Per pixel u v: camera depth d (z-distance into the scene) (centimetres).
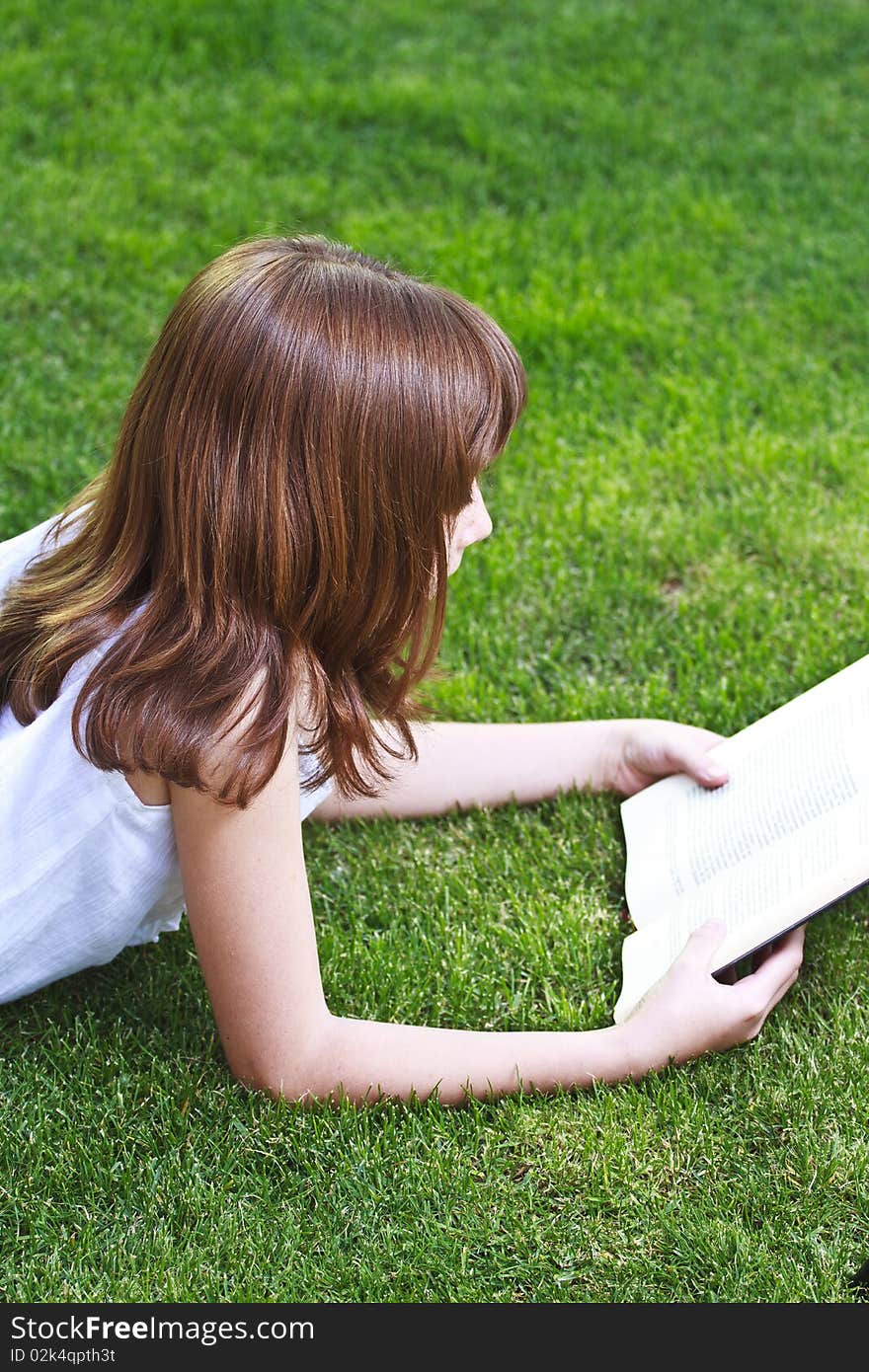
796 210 341
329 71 399
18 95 376
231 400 125
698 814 172
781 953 154
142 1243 141
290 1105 149
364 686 146
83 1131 151
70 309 305
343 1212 143
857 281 315
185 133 369
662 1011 151
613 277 319
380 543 133
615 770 189
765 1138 149
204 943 140
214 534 127
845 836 149
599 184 353
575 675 218
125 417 137
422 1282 137
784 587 232
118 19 412
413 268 317
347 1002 167
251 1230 142
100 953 158
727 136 374
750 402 279
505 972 170
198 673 128
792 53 411
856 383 281
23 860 143
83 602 138
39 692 141
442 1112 150
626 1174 146
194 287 130
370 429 127
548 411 280
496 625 229
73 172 347
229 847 133
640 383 286
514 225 339
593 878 183
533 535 248
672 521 248
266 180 350
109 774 136
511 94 388
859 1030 159
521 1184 145
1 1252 141
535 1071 151
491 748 192
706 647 222
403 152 366
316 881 186
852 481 253
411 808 192
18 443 263
